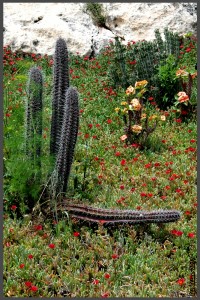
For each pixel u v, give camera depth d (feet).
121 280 16.76
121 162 24.35
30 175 19.75
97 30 46.57
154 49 37.40
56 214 18.92
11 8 45.91
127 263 17.57
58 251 17.66
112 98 34.01
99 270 17.39
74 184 21.34
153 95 34.01
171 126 30.40
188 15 46.14
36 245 17.98
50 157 19.80
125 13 46.42
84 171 21.84
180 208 21.08
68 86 20.47
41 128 20.31
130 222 18.83
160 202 21.54
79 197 20.88
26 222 19.11
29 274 16.37
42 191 20.02
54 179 19.67
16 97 31.40
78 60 42.52
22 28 44.42
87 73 40.29
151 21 45.73
